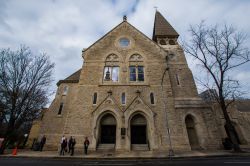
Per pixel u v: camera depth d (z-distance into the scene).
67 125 20.66
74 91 29.69
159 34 29.50
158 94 22.56
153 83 23.31
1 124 23.47
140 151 19.19
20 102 22.42
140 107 21.27
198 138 20.98
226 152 17.66
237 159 13.17
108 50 25.62
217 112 29.55
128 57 25.12
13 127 21.70
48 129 26.86
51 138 26.03
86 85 23.11
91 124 20.64
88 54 25.34
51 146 25.42
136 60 25.00
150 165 11.31
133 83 23.30
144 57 25.20
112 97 21.91
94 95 22.56
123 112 21.02
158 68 24.47
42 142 23.95
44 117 28.03
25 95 22.64
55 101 29.11
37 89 24.12
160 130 20.33
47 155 17.47
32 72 23.73
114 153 18.11
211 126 21.31
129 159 14.93
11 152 21.73
